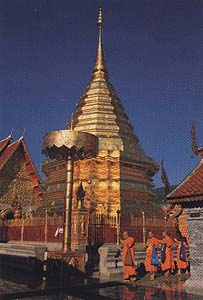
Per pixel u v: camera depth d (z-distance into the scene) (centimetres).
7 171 3769
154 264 1623
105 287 1372
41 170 3578
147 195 3192
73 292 1255
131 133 3597
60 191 3156
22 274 1738
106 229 2091
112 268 1753
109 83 3925
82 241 1883
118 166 3114
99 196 2973
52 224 2173
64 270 1526
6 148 4006
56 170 3378
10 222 2644
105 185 3017
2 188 3697
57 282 1483
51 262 1619
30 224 2397
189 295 1187
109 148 3173
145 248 2080
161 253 1791
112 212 2898
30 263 1850
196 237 1259
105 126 3406
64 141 1521
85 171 3067
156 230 2317
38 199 3850
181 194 1267
